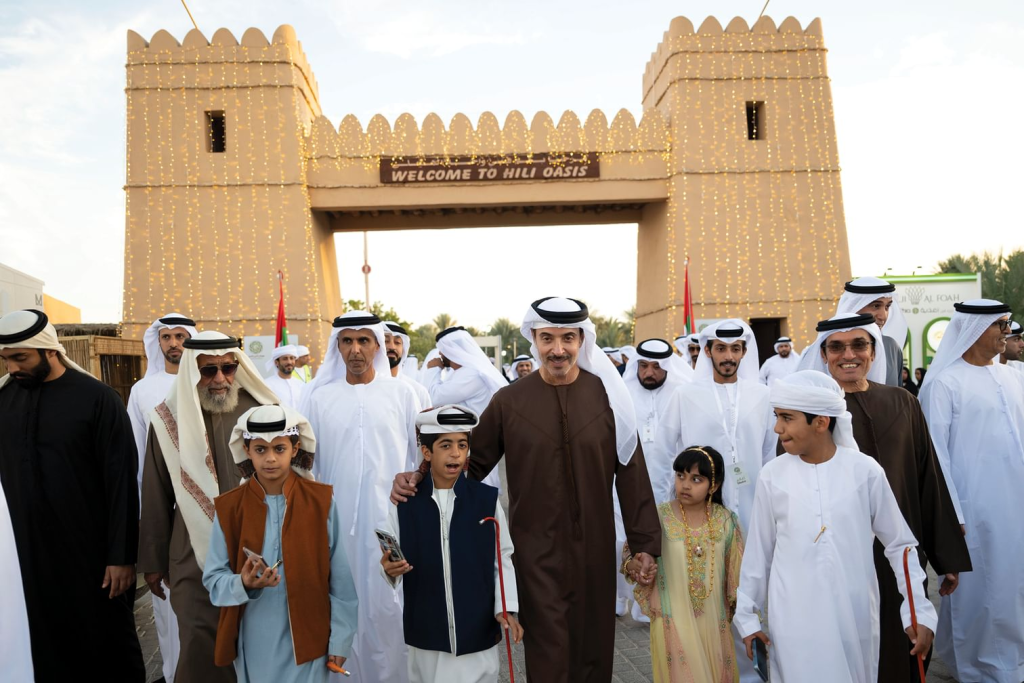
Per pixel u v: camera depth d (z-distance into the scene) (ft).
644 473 11.19
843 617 9.11
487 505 10.00
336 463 12.98
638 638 15.92
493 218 58.80
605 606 10.79
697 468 10.84
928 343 48.03
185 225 51.85
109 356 31.35
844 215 53.72
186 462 10.71
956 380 13.35
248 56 52.13
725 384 14.52
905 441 10.94
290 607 9.32
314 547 9.57
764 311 52.95
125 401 32.48
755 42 53.93
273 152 52.06
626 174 53.52
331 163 52.90
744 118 53.62
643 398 19.76
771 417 14.19
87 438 11.49
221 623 9.24
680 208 52.95
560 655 10.27
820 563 9.23
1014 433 12.98
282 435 9.46
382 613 12.46
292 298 51.62
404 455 13.41
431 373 26.17
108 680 11.62
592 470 10.75
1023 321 61.52
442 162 52.85
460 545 9.80
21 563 11.01
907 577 9.14
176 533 10.68
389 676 12.50
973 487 13.03
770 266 53.11
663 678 10.75
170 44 52.29
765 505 9.78
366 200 52.95
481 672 9.69
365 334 13.16
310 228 52.42
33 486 11.12
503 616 9.73
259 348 49.83
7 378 11.67
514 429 10.87
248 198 51.96
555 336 10.48
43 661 11.02
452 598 9.71
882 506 9.39
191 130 52.08
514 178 53.06
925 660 10.64
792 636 9.19
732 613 10.84
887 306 13.87
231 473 11.08
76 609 11.28
